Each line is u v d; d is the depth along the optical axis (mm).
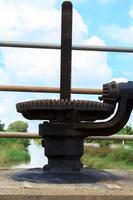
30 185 1533
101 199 1438
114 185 1562
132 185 1580
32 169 1750
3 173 1815
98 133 1658
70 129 1628
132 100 1658
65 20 1731
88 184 1562
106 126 1648
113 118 1663
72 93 2135
